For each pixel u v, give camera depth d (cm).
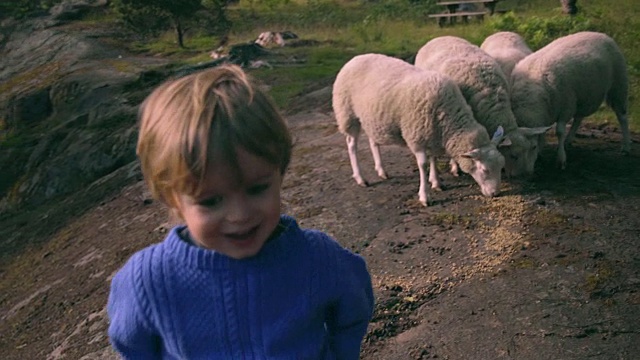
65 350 495
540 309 389
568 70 621
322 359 187
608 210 515
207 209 157
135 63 1734
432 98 553
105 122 1323
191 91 155
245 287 170
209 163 149
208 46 1873
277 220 165
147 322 175
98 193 935
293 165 712
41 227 919
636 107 816
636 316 374
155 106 158
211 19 2070
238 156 150
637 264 429
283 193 631
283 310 174
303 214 573
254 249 164
